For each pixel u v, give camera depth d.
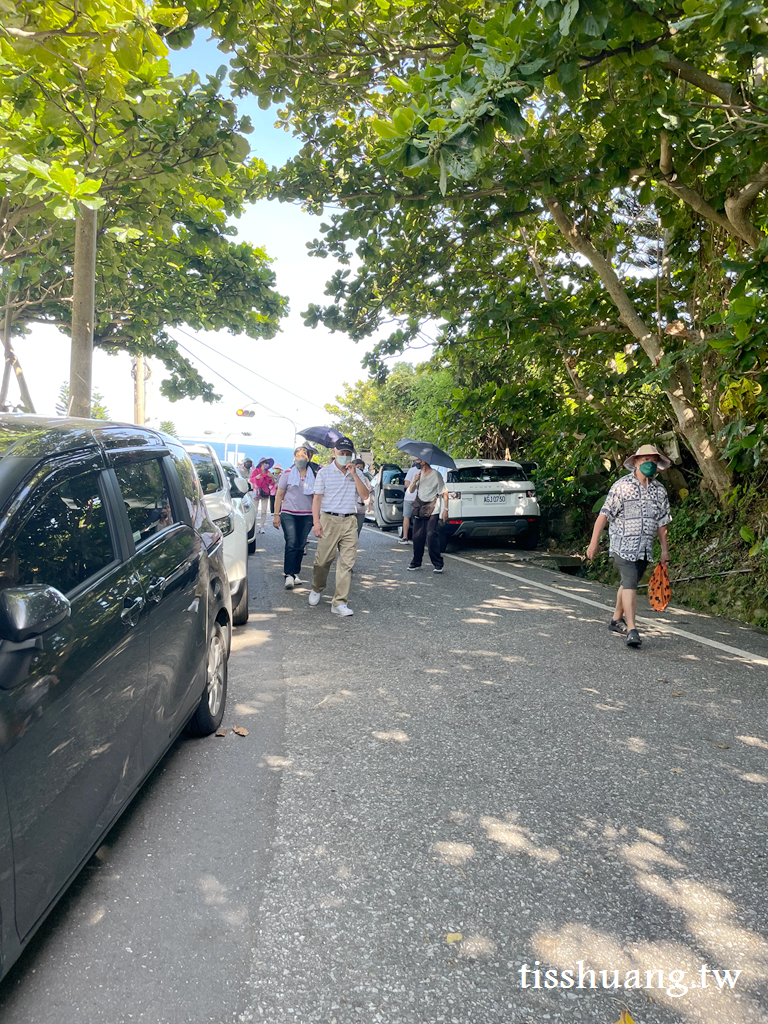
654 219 12.06
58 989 2.25
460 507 13.45
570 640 6.98
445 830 3.31
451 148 4.61
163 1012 2.17
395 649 6.55
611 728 4.64
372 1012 2.21
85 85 5.99
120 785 2.80
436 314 12.97
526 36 4.92
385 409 36.91
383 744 4.30
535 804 3.58
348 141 10.13
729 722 4.79
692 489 12.48
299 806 3.50
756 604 8.98
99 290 13.47
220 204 11.51
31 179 5.08
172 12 5.97
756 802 3.66
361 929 2.59
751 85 8.41
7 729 2.00
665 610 8.76
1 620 2.05
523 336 11.10
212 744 4.25
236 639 6.84
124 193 8.13
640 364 11.11
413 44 8.26
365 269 11.40
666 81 7.08
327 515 8.05
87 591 2.70
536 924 2.65
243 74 8.34
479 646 6.69
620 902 2.80
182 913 2.65
